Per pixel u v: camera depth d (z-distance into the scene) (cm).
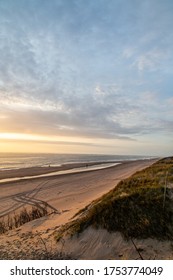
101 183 2977
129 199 941
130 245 734
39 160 11694
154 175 1517
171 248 695
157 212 845
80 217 1047
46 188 2711
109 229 809
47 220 1282
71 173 4497
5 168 6203
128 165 6950
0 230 1180
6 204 1978
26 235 1014
